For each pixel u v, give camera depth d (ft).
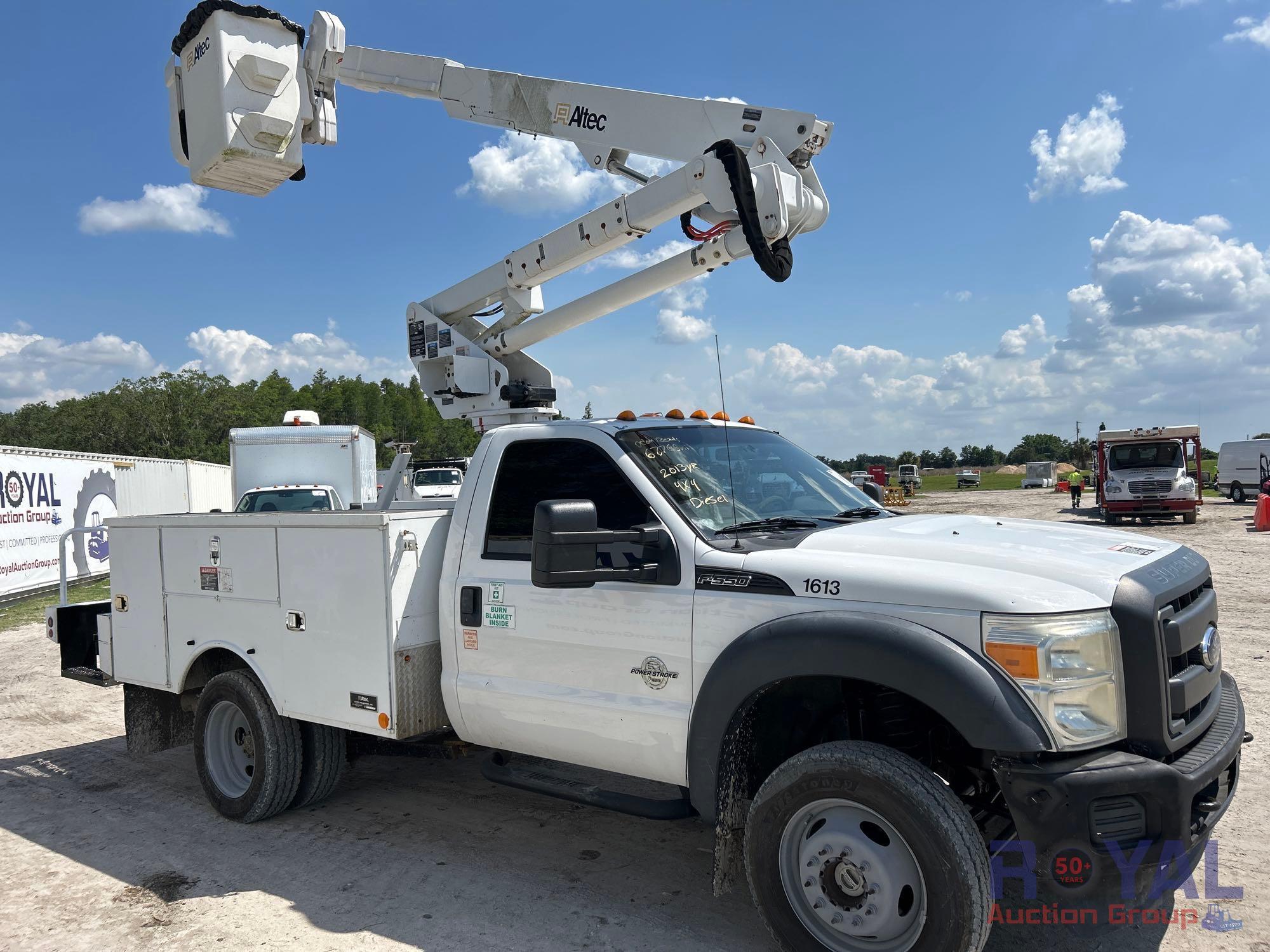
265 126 15.49
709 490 12.79
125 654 18.67
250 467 50.44
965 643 9.43
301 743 16.01
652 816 11.96
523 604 12.98
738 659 10.57
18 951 11.79
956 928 9.16
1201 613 10.69
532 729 13.01
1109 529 13.60
